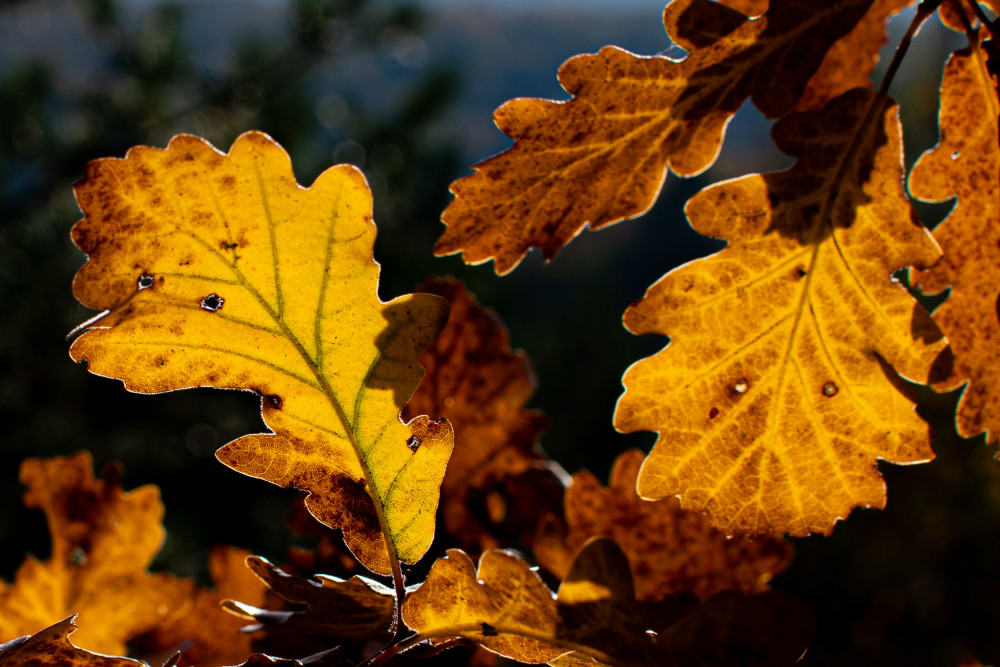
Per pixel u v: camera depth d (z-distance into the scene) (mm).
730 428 455
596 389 3822
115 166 418
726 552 482
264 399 430
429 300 428
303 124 2838
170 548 2430
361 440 431
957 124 456
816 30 443
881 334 451
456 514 496
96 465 2623
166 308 424
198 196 420
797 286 451
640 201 458
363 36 3109
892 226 448
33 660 424
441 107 2955
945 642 2695
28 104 2686
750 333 453
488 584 419
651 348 4168
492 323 508
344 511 430
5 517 2430
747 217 450
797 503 459
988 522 2570
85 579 492
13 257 2758
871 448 455
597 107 444
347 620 438
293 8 3047
